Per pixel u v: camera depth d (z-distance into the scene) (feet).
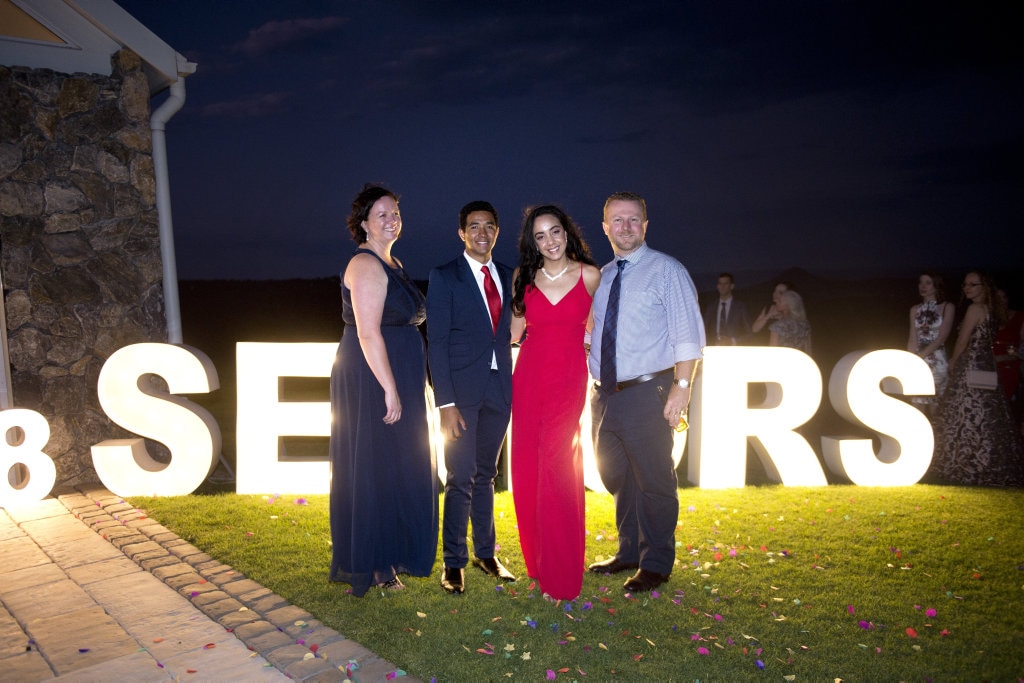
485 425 12.08
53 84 18.51
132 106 19.49
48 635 10.03
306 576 12.32
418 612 10.73
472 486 12.25
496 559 13.15
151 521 15.28
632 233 11.60
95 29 19.21
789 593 11.77
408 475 11.48
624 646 9.81
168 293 20.66
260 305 54.39
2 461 16.58
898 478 19.33
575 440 11.38
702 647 9.62
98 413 19.17
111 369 17.37
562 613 10.86
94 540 14.24
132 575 12.34
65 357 18.74
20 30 18.34
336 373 11.62
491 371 11.84
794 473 19.08
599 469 12.71
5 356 17.84
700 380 18.81
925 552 13.82
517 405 11.88
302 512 16.29
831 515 16.30
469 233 11.54
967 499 17.79
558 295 11.40
